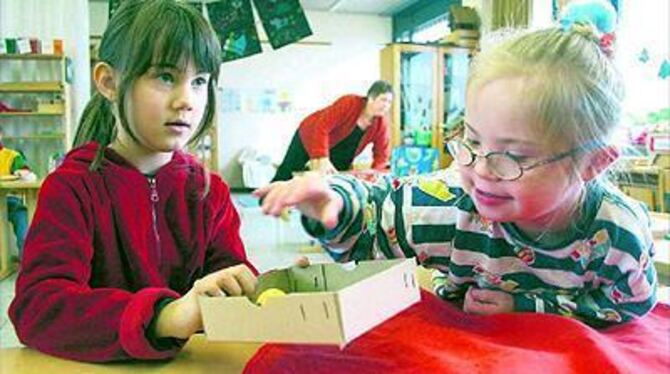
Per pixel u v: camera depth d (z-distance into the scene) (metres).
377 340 0.63
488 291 0.78
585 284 0.76
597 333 0.63
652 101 4.02
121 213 0.89
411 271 0.60
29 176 4.10
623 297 0.73
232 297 0.58
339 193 0.72
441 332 0.65
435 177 0.81
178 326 0.65
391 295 0.56
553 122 0.60
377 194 0.78
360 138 3.79
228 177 9.49
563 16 0.93
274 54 9.44
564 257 0.73
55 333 0.70
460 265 0.78
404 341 0.62
